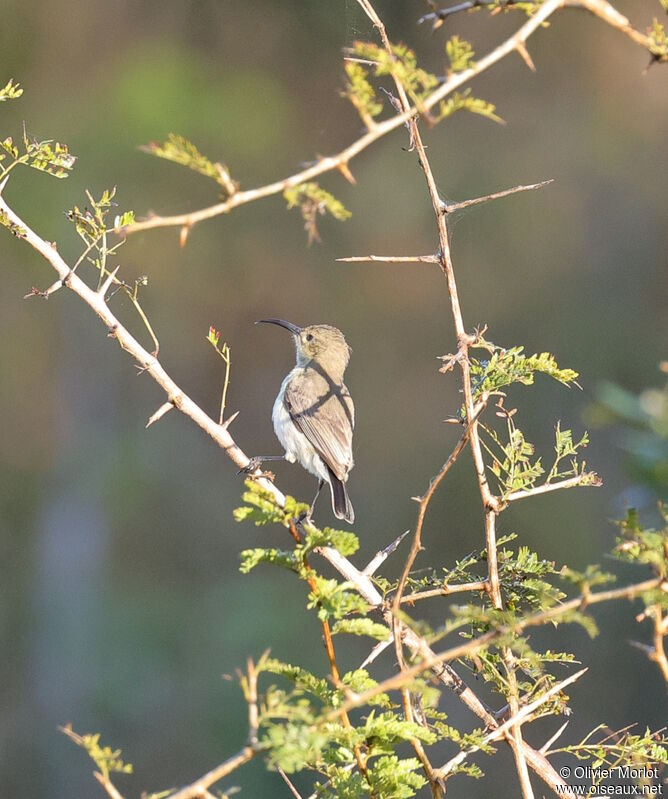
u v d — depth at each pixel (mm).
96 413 18672
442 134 19734
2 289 17812
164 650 16922
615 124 19984
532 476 3791
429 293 19641
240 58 18844
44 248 3992
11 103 17141
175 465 19172
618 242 19656
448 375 19438
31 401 18438
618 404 2215
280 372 20016
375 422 19266
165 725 16016
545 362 3836
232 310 19656
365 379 19500
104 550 18016
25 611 17453
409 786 3277
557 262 19562
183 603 17672
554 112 19984
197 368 19766
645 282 19484
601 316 19188
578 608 2982
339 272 19688
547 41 19562
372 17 3771
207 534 18641
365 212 19297
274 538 18859
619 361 18891
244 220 18938
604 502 16797
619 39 19359
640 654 13914
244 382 19969
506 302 19422
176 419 19438
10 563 17672
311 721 2621
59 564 17750
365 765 3160
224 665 16531
